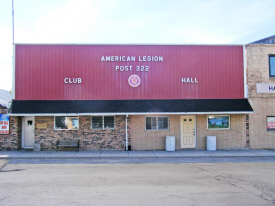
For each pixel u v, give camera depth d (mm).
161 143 16609
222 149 16891
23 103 15719
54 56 16266
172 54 16812
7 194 7320
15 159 13797
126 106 16000
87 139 16266
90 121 16297
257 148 17078
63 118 16281
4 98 20125
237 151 16266
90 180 9086
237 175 10023
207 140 16578
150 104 16188
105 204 6461
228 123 17156
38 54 16203
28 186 8219
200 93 16812
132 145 16438
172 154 14930
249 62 17266
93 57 16422
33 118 16734
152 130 16578
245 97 17078
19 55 16109
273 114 17188
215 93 16922
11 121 16000
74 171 10727
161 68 16688
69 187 8109
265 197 7133
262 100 17188
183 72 16797
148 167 11734
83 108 15742
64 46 16344
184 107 16203
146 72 16594
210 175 10008
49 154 14695
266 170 11086
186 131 16844
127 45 16609
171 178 9461
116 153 15219
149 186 8273
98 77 16359
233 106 16578
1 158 13758
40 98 16031
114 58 16469
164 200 6809
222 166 12055
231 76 17125
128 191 7668
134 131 16453
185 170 11031
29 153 15023
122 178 9422
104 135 16344
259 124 17125
